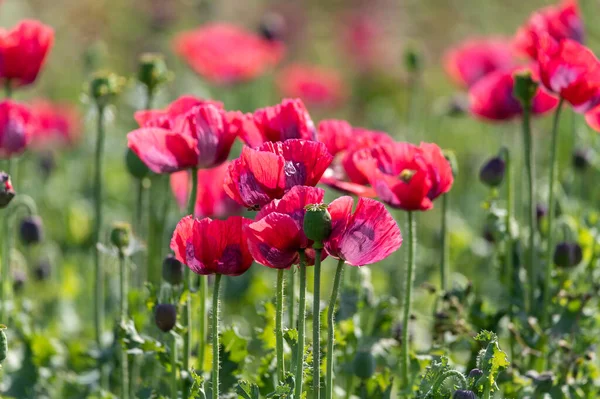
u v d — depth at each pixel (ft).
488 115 32.07
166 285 23.99
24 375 29.50
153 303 23.36
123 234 26.17
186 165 22.13
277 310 20.27
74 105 70.79
